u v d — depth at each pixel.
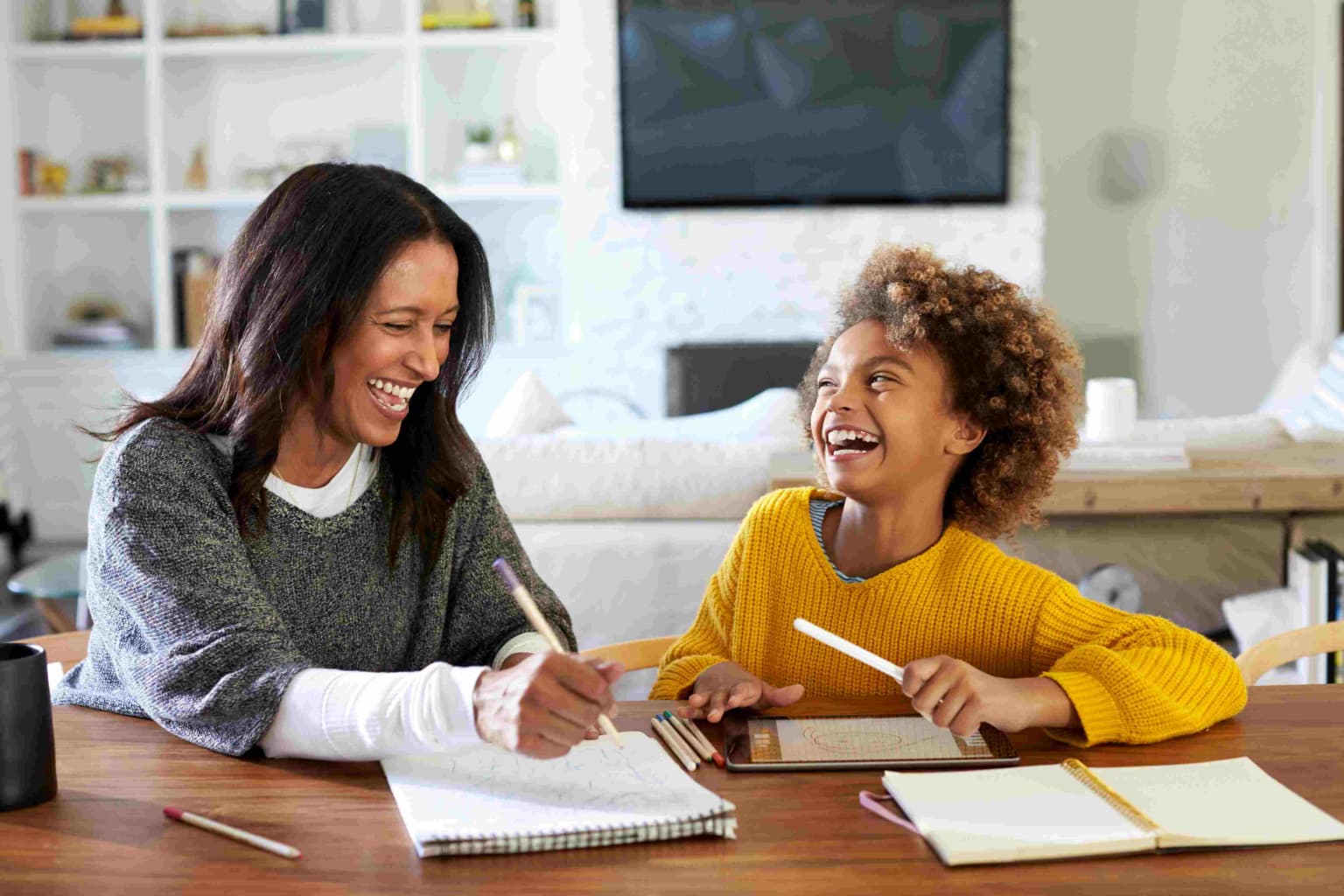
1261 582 2.85
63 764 1.11
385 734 1.03
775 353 5.35
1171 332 6.03
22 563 5.13
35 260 5.62
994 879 0.89
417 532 1.34
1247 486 2.70
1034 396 1.29
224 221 5.71
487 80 5.70
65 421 5.39
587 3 5.39
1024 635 1.29
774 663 1.38
